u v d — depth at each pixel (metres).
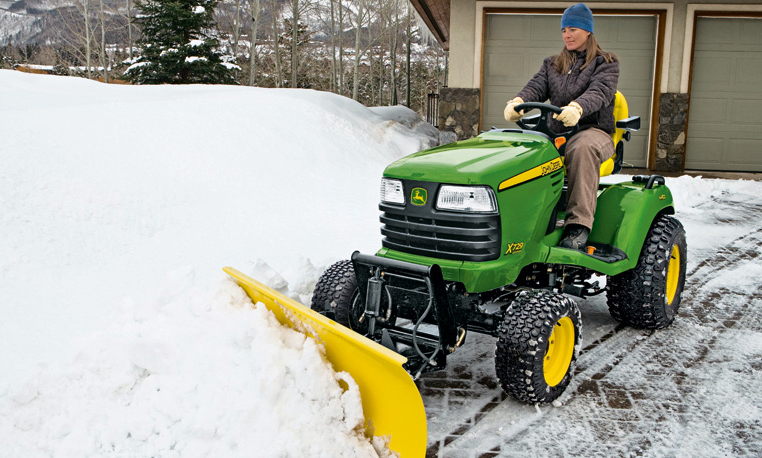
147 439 2.47
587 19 3.83
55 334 3.68
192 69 29.33
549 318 3.00
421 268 2.87
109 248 5.24
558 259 3.44
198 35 31.09
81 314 4.00
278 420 2.36
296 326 2.68
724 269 5.75
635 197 3.96
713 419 3.06
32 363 3.30
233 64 30.70
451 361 3.82
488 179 3.06
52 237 5.10
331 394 2.43
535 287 3.82
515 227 3.21
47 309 4.02
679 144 11.52
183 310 2.90
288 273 4.14
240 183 7.43
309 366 2.44
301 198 7.48
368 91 61.06
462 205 3.08
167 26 29.30
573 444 2.85
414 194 3.23
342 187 8.26
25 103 9.64
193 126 8.60
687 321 4.46
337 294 3.34
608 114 3.88
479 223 3.08
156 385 2.62
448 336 2.99
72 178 6.18
